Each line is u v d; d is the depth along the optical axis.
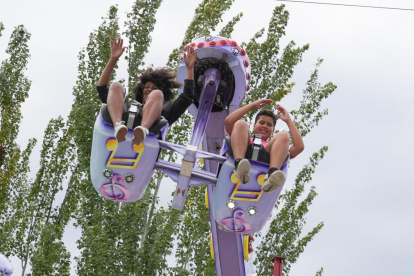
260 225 15.66
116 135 14.64
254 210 15.35
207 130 18.80
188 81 16.11
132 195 15.72
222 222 15.69
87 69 42.69
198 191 40.31
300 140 15.57
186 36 42.38
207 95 18.02
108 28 43.56
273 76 42.69
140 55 42.56
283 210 44.28
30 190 45.31
